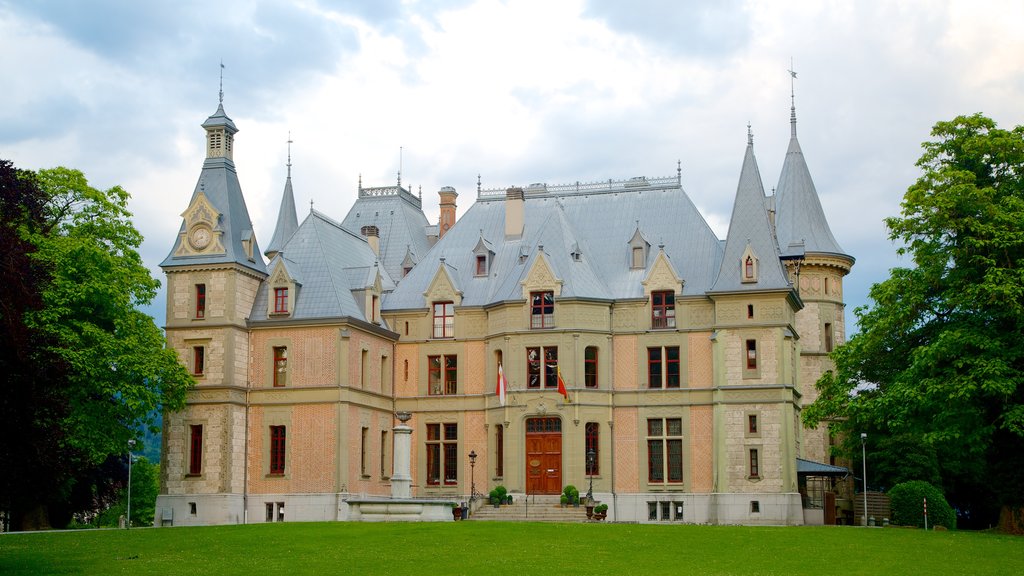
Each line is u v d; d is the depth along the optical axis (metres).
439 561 40.62
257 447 73.31
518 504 72.31
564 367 73.94
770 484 70.31
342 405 71.94
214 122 76.88
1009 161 57.81
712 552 43.38
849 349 62.72
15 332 38.12
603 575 37.72
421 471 77.75
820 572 39.00
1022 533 55.75
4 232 39.97
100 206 69.94
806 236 86.50
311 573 37.97
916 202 57.59
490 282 79.50
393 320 80.06
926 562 41.66
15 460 39.72
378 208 92.88
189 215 75.00
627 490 73.56
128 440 67.75
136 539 47.09
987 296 54.94
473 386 77.75
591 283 75.56
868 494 81.88
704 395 73.12
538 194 84.19
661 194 80.88
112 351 64.31
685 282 75.12
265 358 74.12
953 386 53.69
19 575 37.72
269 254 94.25
